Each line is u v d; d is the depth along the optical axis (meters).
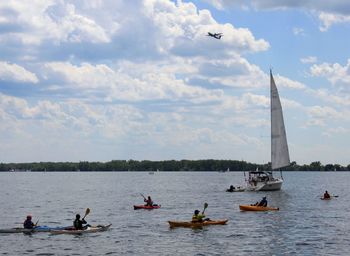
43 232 47.88
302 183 181.62
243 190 113.56
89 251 39.38
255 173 111.25
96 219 60.03
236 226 51.94
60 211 71.38
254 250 39.16
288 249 39.53
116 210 72.12
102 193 121.31
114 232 48.31
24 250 39.94
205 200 91.00
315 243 41.97
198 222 52.06
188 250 39.31
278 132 106.00
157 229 50.25
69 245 41.75
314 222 55.25
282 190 124.44
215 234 46.78
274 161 106.56
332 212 66.00
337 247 40.28
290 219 57.94
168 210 71.19
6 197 105.06
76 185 176.00
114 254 38.22
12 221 59.78
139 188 149.62
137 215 64.50
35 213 68.69
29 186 166.88
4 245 41.88
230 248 40.03
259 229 49.78
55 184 186.25
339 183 181.62
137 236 45.88
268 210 67.94
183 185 170.75
